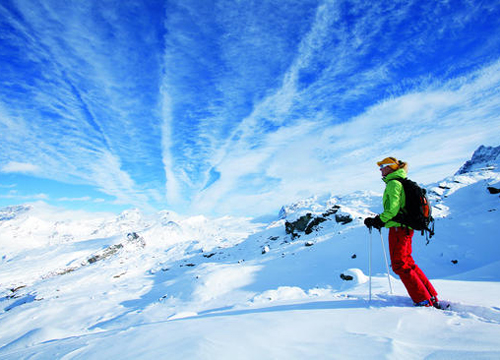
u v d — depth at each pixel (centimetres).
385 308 261
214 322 251
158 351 179
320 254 1741
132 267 4112
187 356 162
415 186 301
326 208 3091
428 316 227
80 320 1858
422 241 1330
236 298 1454
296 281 1436
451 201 2017
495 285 380
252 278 1712
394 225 304
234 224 17062
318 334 196
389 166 323
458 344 160
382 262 1323
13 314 2245
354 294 387
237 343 181
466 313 234
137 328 282
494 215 1364
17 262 6178
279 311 289
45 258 6253
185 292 1831
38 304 2481
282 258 1975
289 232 3184
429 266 1111
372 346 163
